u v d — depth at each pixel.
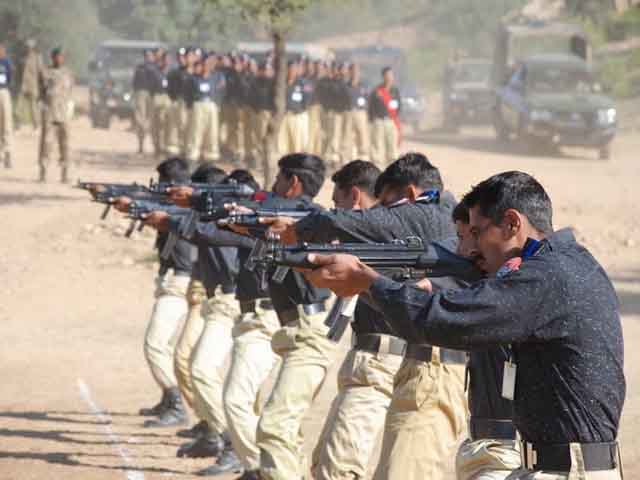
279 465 10.68
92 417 15.60
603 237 30.86
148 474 12.93
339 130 41.38
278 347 10.97
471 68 68.06
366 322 9.58
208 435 13.59
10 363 18.94
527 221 6.34
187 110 40.25
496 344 6.15
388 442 8.85
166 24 73.06
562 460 6.16
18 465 13.21
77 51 72.94
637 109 68.31
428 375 8.74
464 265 6.88
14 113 53.84
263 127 39.22
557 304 6.08
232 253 13.09
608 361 6.12
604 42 88.31
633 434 13.93
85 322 22.11
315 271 6.44
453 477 12.34
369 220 9.25
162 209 13.09
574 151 52.66
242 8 30.12
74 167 41.09
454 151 49.78
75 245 28.59
